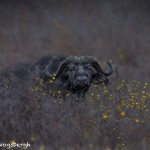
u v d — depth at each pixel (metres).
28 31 72.56
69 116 27.11
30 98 29.12
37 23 76.19
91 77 30.22
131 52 58.41
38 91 30.42
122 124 26.66
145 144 25.03
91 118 27.23
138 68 50.16
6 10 80.31
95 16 77.12
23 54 61.97
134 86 32.88
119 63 46.47
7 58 58.09
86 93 30.22
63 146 24.91
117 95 29.95
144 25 74.56
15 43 66.81
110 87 31.45
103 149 24.64
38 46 66.19
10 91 30.23
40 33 71.62
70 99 28.89
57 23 74.88
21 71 34.72
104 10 78.75
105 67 42.06
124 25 73.25
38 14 79.38
